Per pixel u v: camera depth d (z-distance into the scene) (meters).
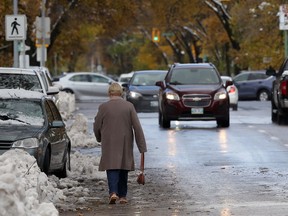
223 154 44.78
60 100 80.38
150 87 84.06
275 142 50.75
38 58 99.44
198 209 28.02
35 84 49.19
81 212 27.80
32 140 32.91
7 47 95.00
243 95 122.44
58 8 114.50
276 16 122.62
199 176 36.62
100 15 116.69
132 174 37.44
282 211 27.33
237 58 137.62
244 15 126.75
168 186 33.78
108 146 29.55
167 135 56.44
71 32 129.50
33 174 28.02
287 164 40.38
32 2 89.12
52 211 22.95
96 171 37.91
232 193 31.66
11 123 34.62
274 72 67.62
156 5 123.81
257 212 27.22
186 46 182.62
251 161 41.66
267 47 126.25
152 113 82.75
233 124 66.06
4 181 21.30
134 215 27.03
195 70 65.00
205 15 161.00
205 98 62.03
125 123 29.72
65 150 37.03
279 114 65.06
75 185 34.25
